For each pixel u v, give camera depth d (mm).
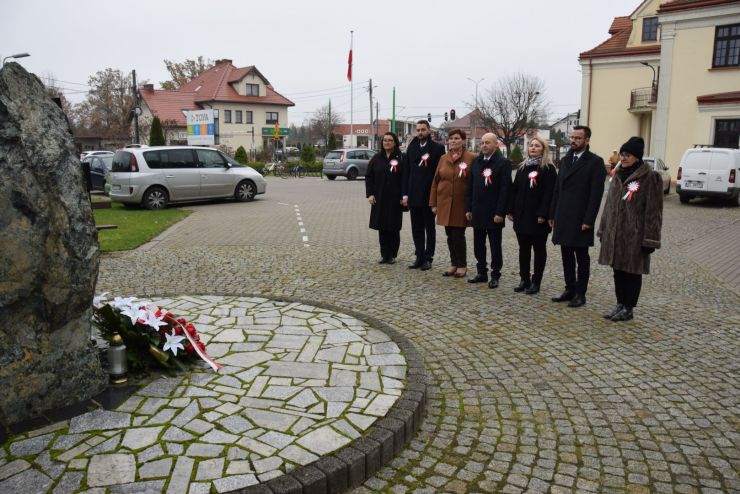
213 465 2801
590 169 6027
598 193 5984
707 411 3838
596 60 33812
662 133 26734
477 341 5082
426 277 7527
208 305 5496
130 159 15602
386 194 8078
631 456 3277
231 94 58250
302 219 13773
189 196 16578
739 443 3436
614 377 4359
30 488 2598
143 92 57656
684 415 3775
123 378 3656
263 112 60094
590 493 2930
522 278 6820
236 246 9797
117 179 15641
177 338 3867
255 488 2641
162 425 3154
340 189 24625
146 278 7320
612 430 3568
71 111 60469
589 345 5023
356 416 3328
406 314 5836
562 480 3033
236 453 2908
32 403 3186
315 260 8609
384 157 8125
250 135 59562
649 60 32219
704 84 25578
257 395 3551
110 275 7473
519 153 56375
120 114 56438
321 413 3348
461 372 4422
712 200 20297
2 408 3070
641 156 5594
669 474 3107
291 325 4898
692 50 25656
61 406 3309
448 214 7332
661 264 8820
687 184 18359
